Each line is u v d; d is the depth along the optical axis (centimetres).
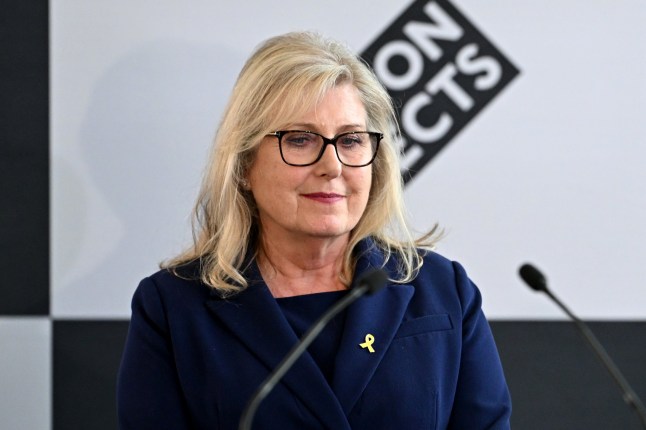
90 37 533
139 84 535
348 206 340
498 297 547
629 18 548
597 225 548
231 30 538
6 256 532
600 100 548
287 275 360
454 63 545
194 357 341
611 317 550
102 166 534
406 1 544
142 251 536
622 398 555
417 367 342
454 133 544
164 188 536
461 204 545
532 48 546
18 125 531
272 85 337
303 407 330
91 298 537
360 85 346
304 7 541
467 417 348
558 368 552
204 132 537
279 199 338
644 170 548
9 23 531
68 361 539
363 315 346
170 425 338
